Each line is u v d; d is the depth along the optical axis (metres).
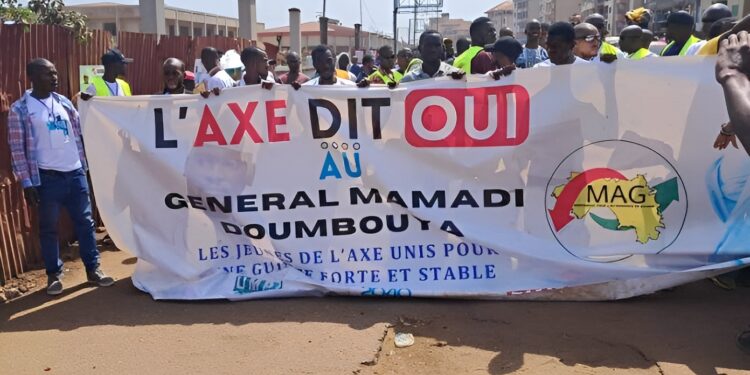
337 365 3.90
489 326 4.43
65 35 6.73
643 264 4.80
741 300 4.79
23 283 5.60
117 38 8.85
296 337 4.29
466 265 4.96
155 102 5.10
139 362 4.01
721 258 4.69
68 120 5.30
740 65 3.28
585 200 4.84
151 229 5.22
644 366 3.82
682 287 5.11
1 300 5.12
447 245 4.98
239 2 19.06
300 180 5.05
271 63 11.87
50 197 5.16
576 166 4.82
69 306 5.00
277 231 5.11
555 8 69.56
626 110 4.73
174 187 5.14
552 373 3.77
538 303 4.80
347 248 5.07
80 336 4.41
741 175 4.65
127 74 9.10
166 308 4.90
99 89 6.21
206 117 5.07
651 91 4.68
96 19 35.06
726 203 4.70
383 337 4.28
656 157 4.74
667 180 4.75
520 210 4.92
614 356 3.95
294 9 22.67
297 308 4.81
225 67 8.27
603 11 55.00
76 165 5.31
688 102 4.65
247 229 5.11
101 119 5.13
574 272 4.83
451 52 13.20
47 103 5.14
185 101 5.08
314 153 5.03
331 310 4.75
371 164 4.98
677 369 3.76
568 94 4.78
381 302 4.90
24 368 3.96
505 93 4.83
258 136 5.05
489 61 6.54
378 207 5.01
